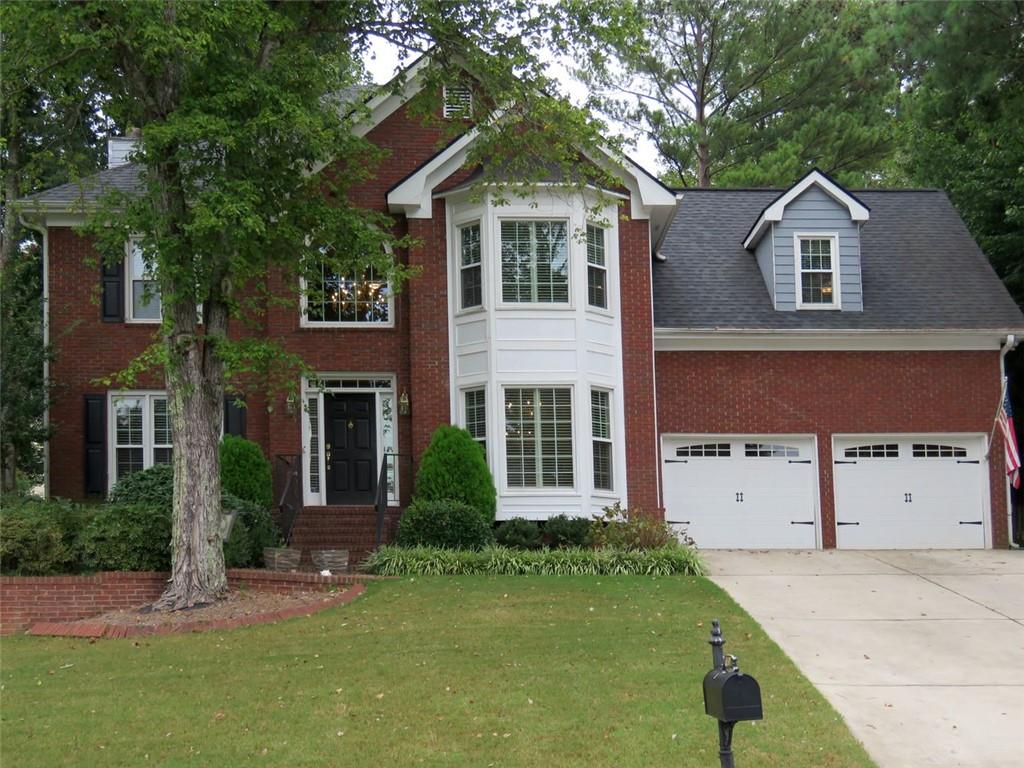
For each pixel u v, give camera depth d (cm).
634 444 2012
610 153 2011
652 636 1234
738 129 3394
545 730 898
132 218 1347
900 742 909
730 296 2233
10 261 2292
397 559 1655
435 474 1855
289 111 1326
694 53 3525
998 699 1036
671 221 2158
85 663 1150
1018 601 1512
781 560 1922
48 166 2286
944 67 2247
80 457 2053
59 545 1511
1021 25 2148
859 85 3488
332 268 1522
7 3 1230
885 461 2184
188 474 1431
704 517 2145
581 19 1553
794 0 3384
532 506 1927
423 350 1994
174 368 1353
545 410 1953
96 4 1243
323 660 1130
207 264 1372
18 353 1994
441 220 2023
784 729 914
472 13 1564
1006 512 2167
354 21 1555
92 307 2081
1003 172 2495
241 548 1628
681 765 823
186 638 1253
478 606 1395
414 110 1688
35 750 869
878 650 1225
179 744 876
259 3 1323
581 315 1969
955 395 2191
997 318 2205
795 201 2250
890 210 2494
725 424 2153
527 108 1631
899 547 2161
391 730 902
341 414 2084
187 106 1334
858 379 2184
